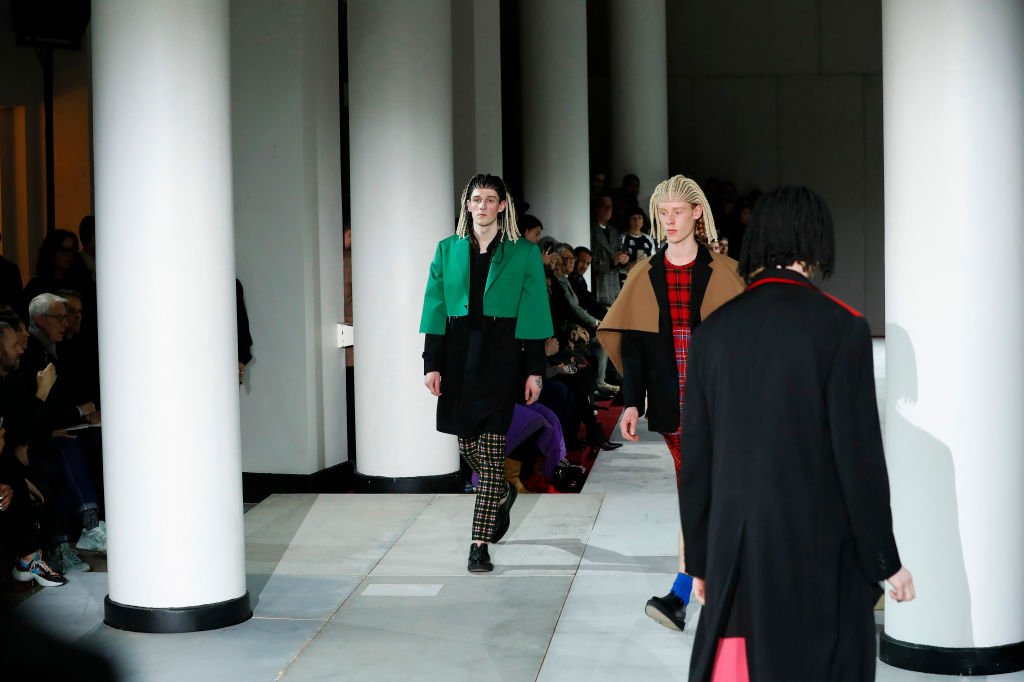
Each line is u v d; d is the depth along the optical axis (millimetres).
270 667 3828
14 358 4668
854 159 16000
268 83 6652
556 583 4699
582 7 11266
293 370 6711
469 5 9258
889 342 3650
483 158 9406
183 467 4129
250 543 5398
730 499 2506
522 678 3684
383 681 3688
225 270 4188
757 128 16078
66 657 3916
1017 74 3541
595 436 7840
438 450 6672
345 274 7191
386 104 6531
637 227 11148
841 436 2432
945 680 3537
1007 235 3537
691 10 16062
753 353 2514
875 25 15945
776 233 2586
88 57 9438
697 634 2586
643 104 13250
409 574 4863
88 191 9523
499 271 4809
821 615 2439
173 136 4047
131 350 4090
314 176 6758
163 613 4145
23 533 4723
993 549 3559
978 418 3537
